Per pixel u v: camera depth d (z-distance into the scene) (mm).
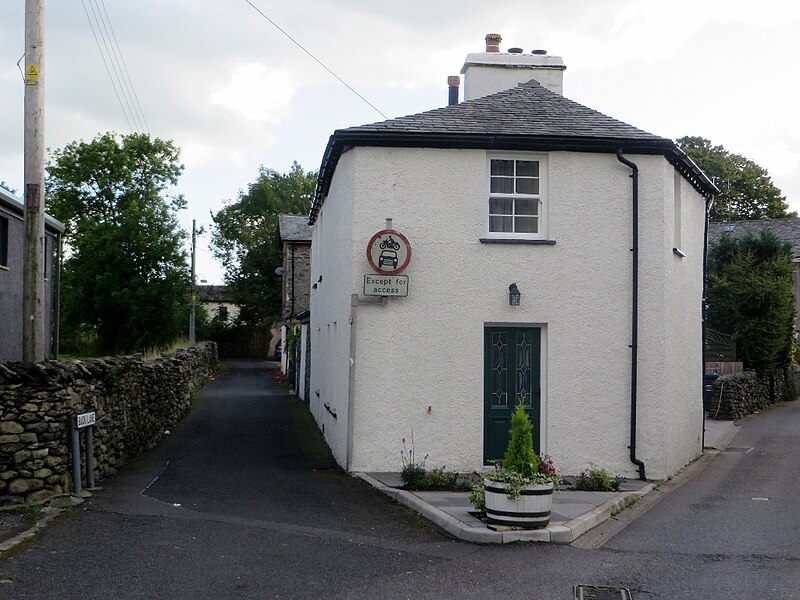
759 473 15188
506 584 7625
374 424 13508
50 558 8023
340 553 8570
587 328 13953
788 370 34500
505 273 13836
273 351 60875
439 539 9367
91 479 11594
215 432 19234
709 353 30266
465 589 7430
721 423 24656
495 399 13953
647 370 14008
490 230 14094
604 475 12750
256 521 9969
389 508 10984
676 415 15039
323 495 11797
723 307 31469
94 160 48000
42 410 10531
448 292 13719
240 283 62406
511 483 9484
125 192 48344
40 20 11836
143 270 45719
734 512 11461
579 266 13984
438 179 13797
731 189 57156
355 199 13672
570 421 13852
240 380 38438
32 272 11695
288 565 8047
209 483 12586
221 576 7594
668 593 7496
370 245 13461
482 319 13758
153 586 7234
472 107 15000
